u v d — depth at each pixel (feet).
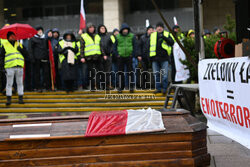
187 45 33.04
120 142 15.99
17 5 70.85
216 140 22.86
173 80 38.81
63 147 15.92
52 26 72.13
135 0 71.36
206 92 21.83
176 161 16.01
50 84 39.73
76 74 37.45
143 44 36.99
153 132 15.92
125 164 15.92
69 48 36.88
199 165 16.39
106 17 68.03
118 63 36.04
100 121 16.14
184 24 68.64
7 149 15.84
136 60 39.83
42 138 15.66
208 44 31.37
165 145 16.06
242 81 16.39
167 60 34.47
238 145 21.40
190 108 25.08
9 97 35.06
